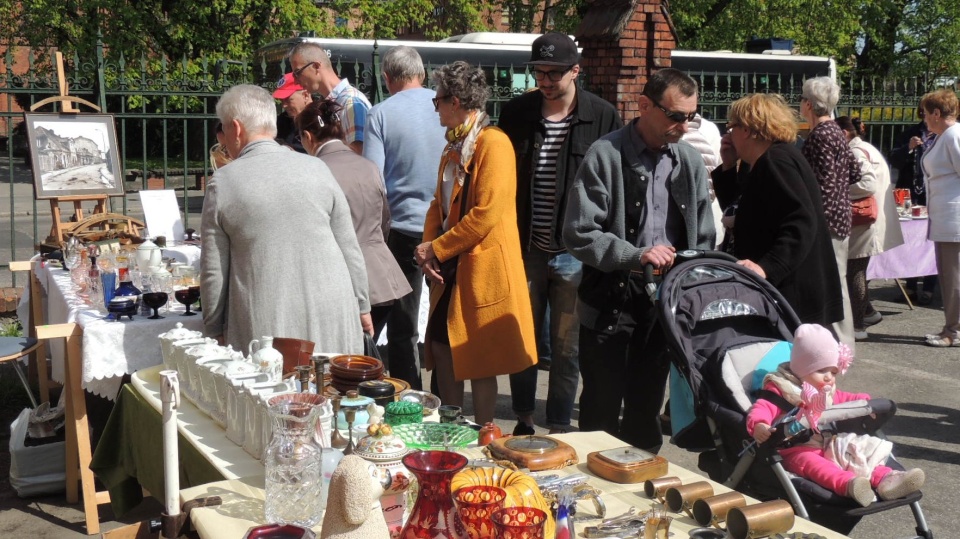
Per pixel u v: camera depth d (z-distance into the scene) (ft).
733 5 85.61
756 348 11.01
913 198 34.35
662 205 12.91
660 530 6.84
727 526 7.11
